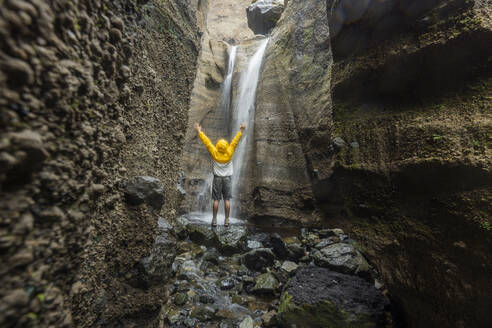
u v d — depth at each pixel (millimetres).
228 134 7789
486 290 1277
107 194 1090
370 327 1899
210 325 2207
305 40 6176
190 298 2549
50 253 557
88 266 947
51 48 512
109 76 847
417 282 1752
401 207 2135
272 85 6520
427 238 1727
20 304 454
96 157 764
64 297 671
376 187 2488
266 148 6098
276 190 5711
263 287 2701
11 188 451
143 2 1393
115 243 1177
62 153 579
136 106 1482
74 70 592
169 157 2107
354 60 3000
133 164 1445
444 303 1514
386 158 2393
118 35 836
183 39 2389
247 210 6051
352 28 2939
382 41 2539
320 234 4387
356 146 2941
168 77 2051
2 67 400
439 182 1727
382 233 2312
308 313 2047
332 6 3240
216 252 3770
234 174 6730
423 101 2186
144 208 1288
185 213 6176
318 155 5246
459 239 1479
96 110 750
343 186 3107
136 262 1282
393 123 2420
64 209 614
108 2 813
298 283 2365
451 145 1680
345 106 3311
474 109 1684
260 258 3270
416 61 2156
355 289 2250
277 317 2168
